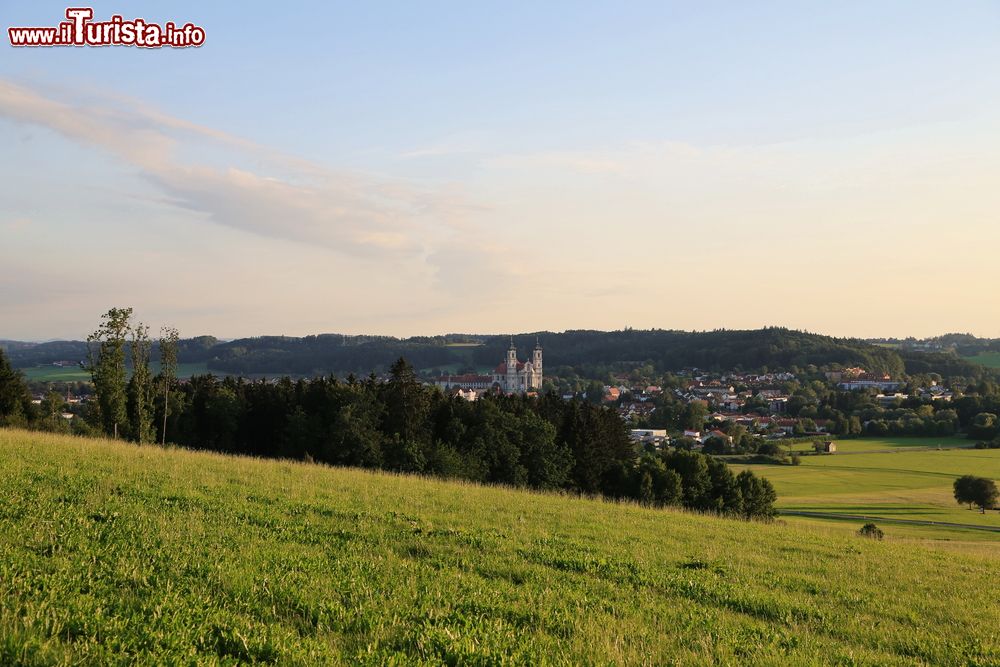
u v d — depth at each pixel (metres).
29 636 7.85
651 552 18.83
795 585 16.44
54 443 29.92
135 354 54.19
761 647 11.16
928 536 67.69
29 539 12.70
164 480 22.30
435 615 10.75
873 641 12.48
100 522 14.91
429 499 25.27
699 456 64.50
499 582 13.66
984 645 12.51
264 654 8.43
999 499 89.75
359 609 10.62
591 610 12.30
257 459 36.72
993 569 22.02
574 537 20.17
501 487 37.22
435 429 66.81
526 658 9.31
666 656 10.30
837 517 82.38
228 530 15.60
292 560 13.31
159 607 9.41
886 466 125.75
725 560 18.86
